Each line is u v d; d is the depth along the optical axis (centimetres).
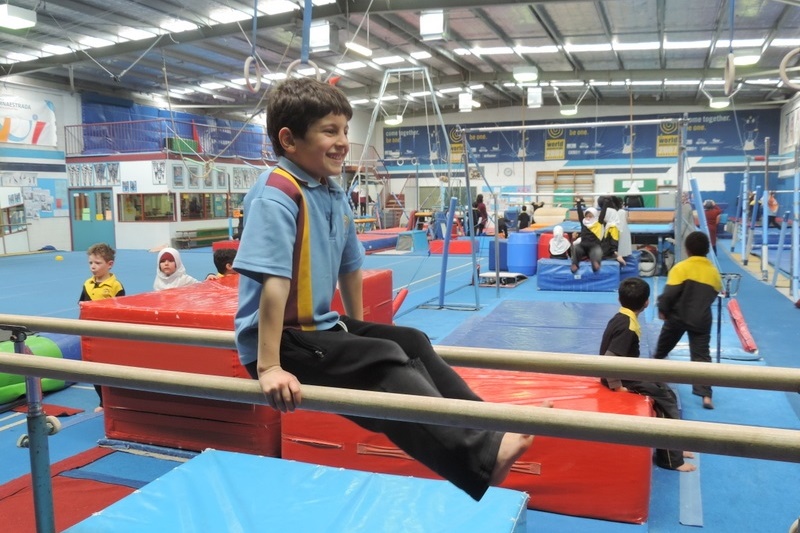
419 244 1784
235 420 384
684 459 377
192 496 258
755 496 331
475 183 2748
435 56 1831
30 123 1859
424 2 1195
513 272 1252
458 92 2377
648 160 2505
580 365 180
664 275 1175
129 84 2105
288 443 362
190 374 170
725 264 1337
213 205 2086
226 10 1345
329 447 353
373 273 529
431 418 136
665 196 2220
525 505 259
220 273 535
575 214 1817
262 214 145
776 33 1461
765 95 2245
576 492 310
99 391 462
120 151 1992
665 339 463
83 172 1975
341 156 156
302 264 151
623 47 1666
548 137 2633
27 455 392
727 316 789
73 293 1049
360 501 254
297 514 244
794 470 361
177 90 2197
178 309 386
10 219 1814
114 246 1972
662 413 345
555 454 312
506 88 2353
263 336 144
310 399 143
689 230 941
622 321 360
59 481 353
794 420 434
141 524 236
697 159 2433
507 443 142
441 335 706
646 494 301
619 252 1068
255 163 2258
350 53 1761
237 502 254
